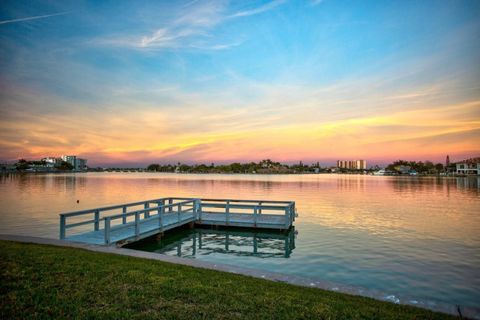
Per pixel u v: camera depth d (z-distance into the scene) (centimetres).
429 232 1897
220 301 595
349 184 8288
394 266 1230
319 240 1688
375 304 600
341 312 559
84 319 509
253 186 7119
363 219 2386
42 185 6538
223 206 1973
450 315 561
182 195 4484
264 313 550
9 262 788
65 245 1048
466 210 2909
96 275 718
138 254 950
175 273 749
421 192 5250
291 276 763
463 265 1245
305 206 3219
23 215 2444
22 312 523
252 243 1630
